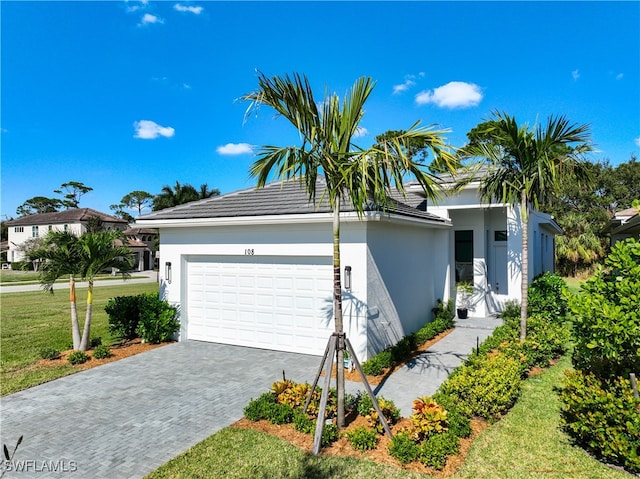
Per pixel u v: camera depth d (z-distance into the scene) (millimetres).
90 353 10281
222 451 5230
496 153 9906
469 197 13781
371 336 9172
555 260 33031
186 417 6418
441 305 13766
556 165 9695
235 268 10945
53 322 15508
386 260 10164
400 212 9516
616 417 4664
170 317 11203
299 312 10062
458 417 5559
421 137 5371
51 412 6699
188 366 9172
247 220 9906
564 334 9617
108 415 6543
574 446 5262
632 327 4816
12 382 8234
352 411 6359
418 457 4875
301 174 5922
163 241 11766
